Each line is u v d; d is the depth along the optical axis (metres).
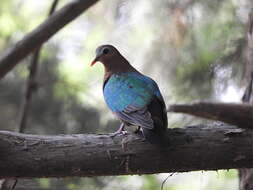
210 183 16.41
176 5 14.84
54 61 17.72
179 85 14.93
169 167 8.28
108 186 15.59
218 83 13.34
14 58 11.44
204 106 6.91
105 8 16.52
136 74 10.16
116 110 9.25
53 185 14.16
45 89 16.95
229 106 6.99
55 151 8.23
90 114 16.92
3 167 8.21
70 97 17.05
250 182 9.65
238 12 14.27
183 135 8.26
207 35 14.73
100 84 18.52
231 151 8.13
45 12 20.53
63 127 16.84
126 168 8.28
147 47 15.35
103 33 16.97
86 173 8.33
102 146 8.27
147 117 8.48
